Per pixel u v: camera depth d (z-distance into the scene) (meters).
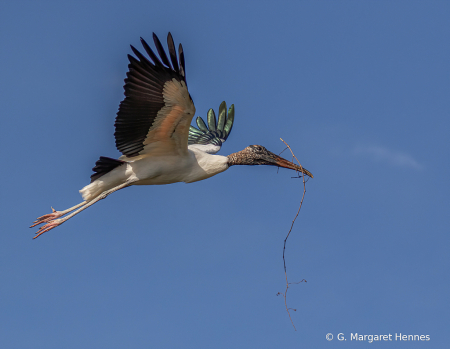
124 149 13.24
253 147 15.59
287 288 13.96
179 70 11.73
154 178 14.03
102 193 13.74
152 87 12.11
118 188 13.73
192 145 16.27
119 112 12.45
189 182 14.55
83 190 13.85
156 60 11.76
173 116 12.65
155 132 13.06
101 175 13.89
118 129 12.80
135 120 12.70
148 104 12.38
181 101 12.25
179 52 11.63
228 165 15.22
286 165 15.57
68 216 13.62
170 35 11.56
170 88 12.03
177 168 14.01
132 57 11.90
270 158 15.55
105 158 13.58
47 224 13.59
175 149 13.68
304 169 15.59
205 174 14.57
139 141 13.22
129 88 12.18
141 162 13.80
